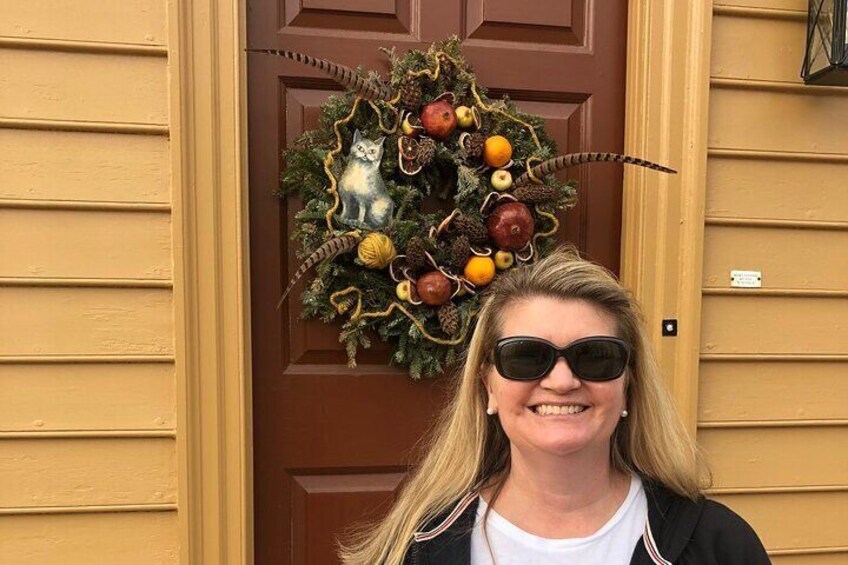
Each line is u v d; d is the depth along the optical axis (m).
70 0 1.36
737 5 1.56
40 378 1.38
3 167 1.35
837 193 1.61
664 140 1.56
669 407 1.00
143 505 1.41
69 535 1.39
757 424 1.60
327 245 1.39
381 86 1.47
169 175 1.40
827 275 1.62
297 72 1.52
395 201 1.47
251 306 1.51
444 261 1.50
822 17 1.51
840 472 1.63
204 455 1.42
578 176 1.64
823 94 1.61
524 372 0.86
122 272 1.39
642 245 1.57
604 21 1.64
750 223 1.59
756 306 1.60
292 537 1.56
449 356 1.51
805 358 1.61
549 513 0.92
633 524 0.92
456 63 1.50
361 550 1.10
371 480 1.58
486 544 0.92
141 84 1.39
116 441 1.40
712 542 0.91
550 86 1.62
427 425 1.58
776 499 1.62
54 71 1.36
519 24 1.61
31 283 1.36
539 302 0.90
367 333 1.55
